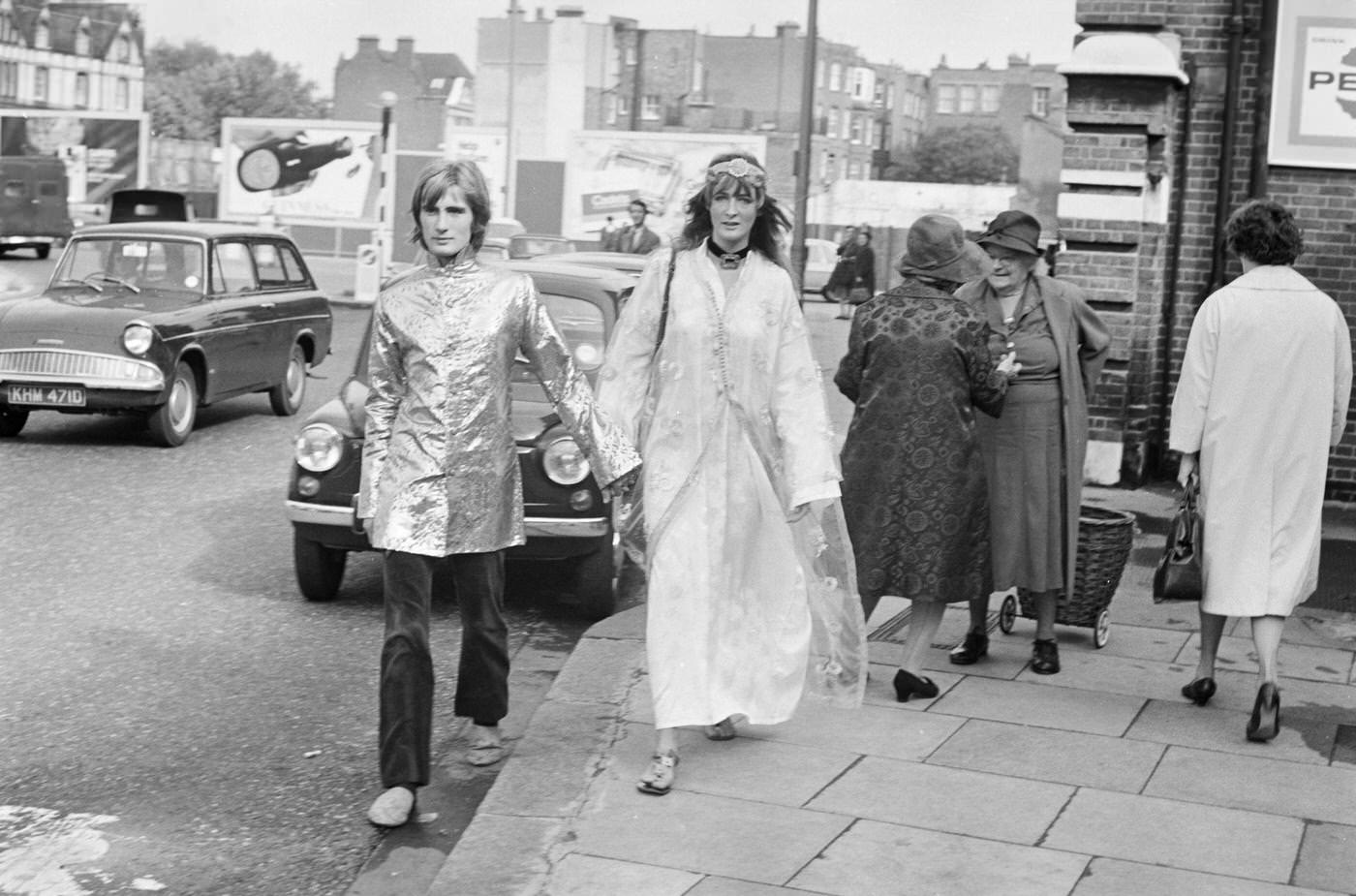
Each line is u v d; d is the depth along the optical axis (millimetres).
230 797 5414
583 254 10812
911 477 6109
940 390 6090
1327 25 11219
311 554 8125
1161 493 11477
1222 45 11531
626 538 5613
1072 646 7234
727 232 5227
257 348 14688
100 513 10469
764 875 4586
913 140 114938
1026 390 6590
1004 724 6020
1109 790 5316
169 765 5727
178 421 13398
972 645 6871
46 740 5969
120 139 46469
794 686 5426
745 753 5625
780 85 101875
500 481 5348
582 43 100312
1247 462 5926
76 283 14125
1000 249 6613
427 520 5180
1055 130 52312
